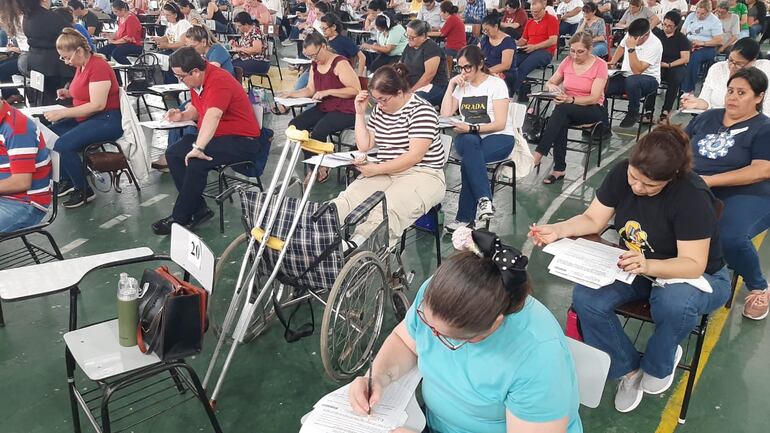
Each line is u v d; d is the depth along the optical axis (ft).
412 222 10.80
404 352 5.67
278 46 42.14
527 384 4.53
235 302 8.49
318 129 16.43
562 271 7.27
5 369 9.28
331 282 8.64
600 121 17.12
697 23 26.78
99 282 11.79
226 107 13.53
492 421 5.01
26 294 7.30
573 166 18.54
